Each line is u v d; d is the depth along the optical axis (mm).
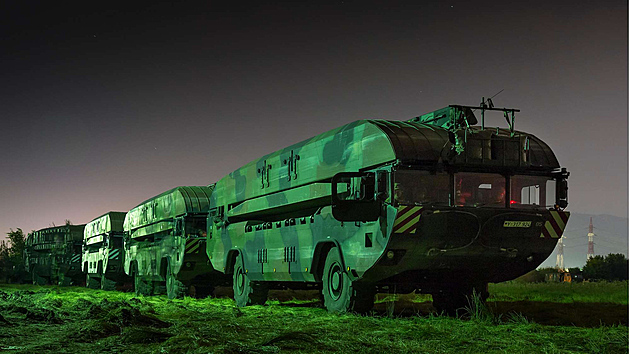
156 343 9461
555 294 22609
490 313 12789
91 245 40000
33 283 49000
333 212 12602
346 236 13570
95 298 23047
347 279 13617
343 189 13641
